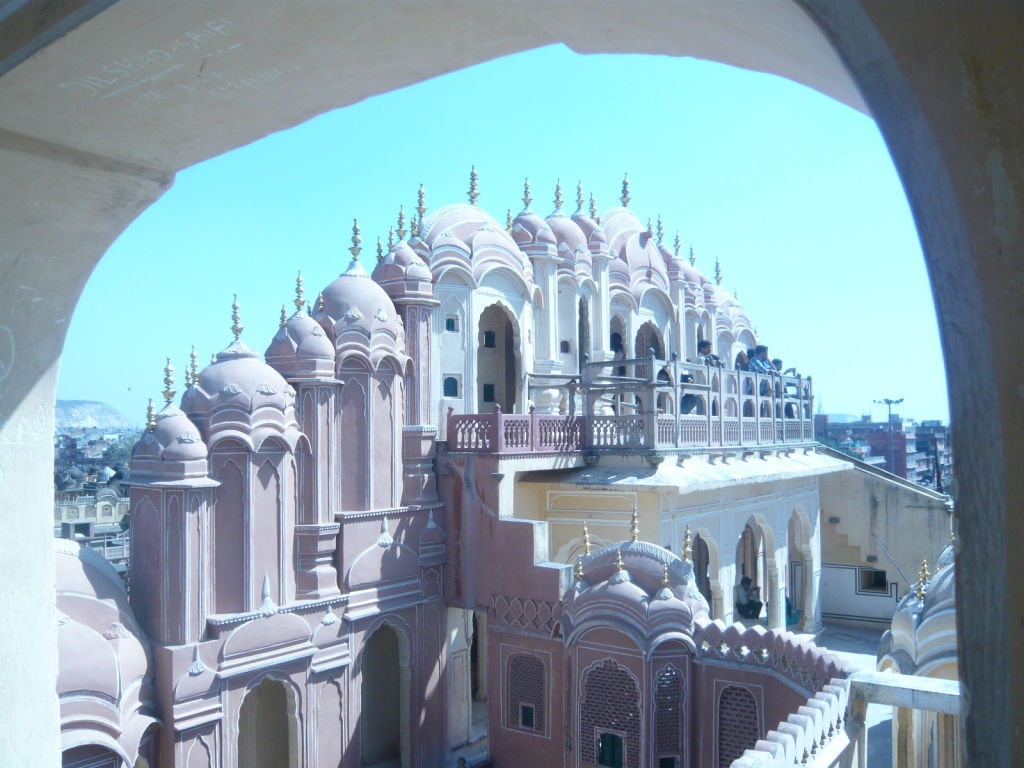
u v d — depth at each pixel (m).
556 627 11.55
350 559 11.95
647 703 9.90
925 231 1.33
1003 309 1.23
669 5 1.93
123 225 4.21
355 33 2.59
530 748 11.67
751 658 9.68
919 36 1.26
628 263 20.14
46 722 4.59
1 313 4.21
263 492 10.95
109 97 3.09
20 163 3.56
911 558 21.08
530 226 17.44
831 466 20.38
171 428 10.31
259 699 12.34
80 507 27.33
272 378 11.23
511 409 17.73
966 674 1.30
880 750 9.52
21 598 4.44
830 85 1.82
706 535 15.45
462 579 12.95
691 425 15.22
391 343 12.91
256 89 3.04
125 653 9.41
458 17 2.46
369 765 13.13
